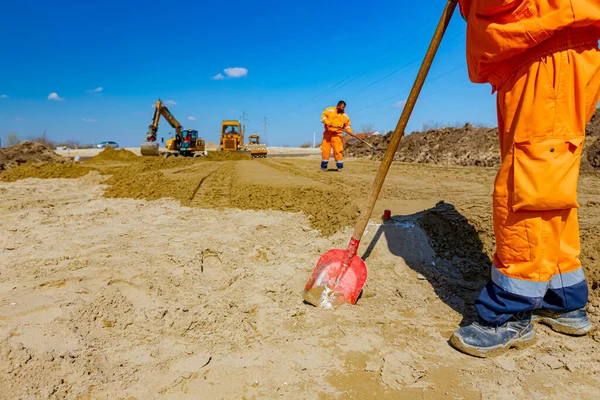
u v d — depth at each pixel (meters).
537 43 2.26
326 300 3.18
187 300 3.15
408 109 2.96
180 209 6.73
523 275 2.45
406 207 5.77
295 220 5.66
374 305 3.19
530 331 2.55
